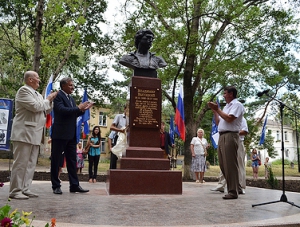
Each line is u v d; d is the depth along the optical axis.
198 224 3.49
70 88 6.15
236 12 14.66
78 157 14.66
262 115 26.78
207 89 19.31
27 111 5.19
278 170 30.08
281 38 16.05
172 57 16.67
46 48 14.24
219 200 5.54
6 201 4.85
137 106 6.62
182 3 14.19
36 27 11.62
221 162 5.90
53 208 4.34
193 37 14.70
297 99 29.95
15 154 5.17
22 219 2.58
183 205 4.88
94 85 26.06
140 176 6.12
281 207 4.84
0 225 2.38
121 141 8.30
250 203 5.21
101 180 13.80
